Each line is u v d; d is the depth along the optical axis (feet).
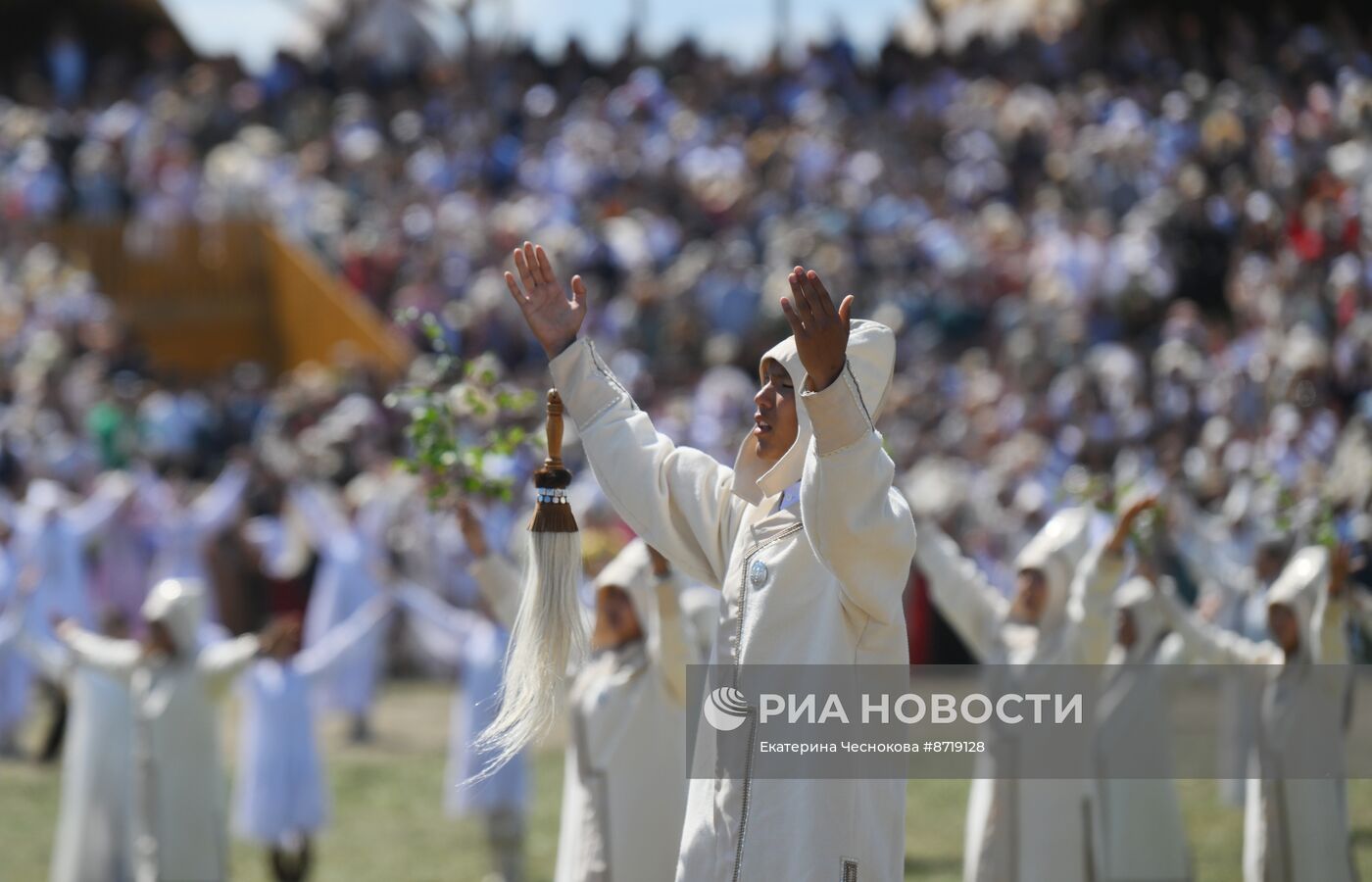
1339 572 89.66
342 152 322.75
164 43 387.75
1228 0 391.65
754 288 279.08
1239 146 320.29
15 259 274.16
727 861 52.34
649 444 57.21
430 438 78.48
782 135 336.70
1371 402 215.31
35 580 149.38
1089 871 89.40
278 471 213.25
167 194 291.58
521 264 58.59
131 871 120.67
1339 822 89.15
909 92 365.81
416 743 178.09
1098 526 167.53
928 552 95.25
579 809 80.43
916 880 119.34
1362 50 369.09
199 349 288.51
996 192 318.86
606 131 338.75
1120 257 281.74
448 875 128.26
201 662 107.14
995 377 249.55
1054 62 371.35
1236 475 204.44
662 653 76.69
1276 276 267.59
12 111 320.29
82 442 228.02
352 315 271.90
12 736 171.53
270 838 125.59
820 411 48.60
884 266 287.48
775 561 53.42
